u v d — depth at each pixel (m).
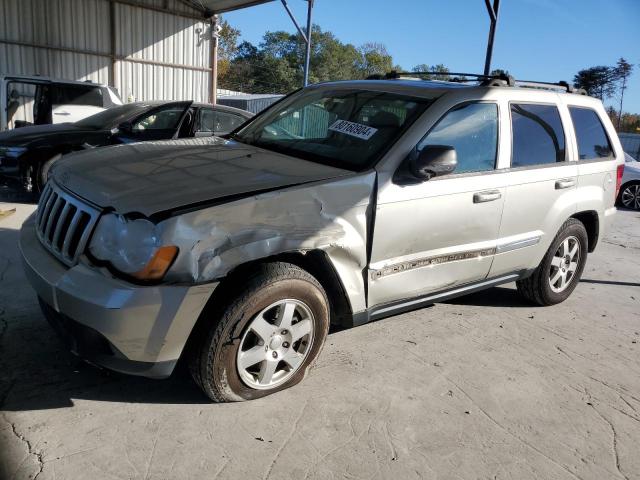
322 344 3.30
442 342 4.19
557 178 4.56
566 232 4.89
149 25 17.34
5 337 3.57
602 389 3.77
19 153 7.30
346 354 3.83
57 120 10.55
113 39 16.72
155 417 2.92
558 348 4.34
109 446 2.67
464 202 3.80
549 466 2.91
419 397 3.40
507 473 2.82
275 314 3.04
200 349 2.85
